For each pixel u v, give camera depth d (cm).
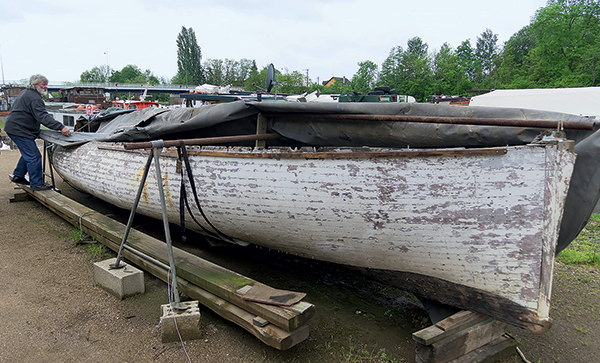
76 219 462
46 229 498
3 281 345
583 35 4747
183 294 315
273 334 235
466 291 262
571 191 250
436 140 269
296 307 241
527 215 227
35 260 396
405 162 253
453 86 5641
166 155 383
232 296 268
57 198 540
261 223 327
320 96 934
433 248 260
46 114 543
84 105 2253
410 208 256
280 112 326
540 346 289
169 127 371
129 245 368
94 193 552
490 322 264
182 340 265
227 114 335
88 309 304
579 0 4756
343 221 283
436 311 297
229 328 286
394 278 304
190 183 331
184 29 8744
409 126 276
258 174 306
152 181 401
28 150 567
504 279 242
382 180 260
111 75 12175
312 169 281
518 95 1322
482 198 236
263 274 401
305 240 318
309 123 322
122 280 316
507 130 242
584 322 327
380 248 282
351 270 338
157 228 530
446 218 247
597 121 230
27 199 643
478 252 244
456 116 260
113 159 471
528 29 7638
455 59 5928
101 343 260
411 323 310
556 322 326
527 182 224
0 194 685
